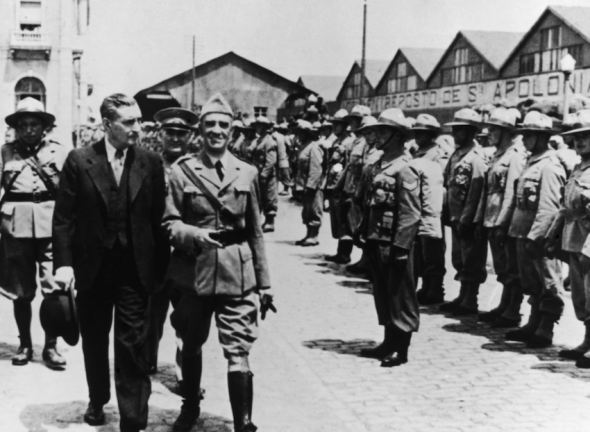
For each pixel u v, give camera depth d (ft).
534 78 100.42
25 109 19.74
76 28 109.29
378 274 20.86
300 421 15.98
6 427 15.24
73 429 15.21
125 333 14.46
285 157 50.78
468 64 116.78
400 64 140.46
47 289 19.72
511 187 24.08
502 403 17.35
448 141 40.68
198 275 14.60
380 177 20.47
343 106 165.17
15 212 19.57
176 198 14.99
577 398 17.78
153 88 114.83
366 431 15.53
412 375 19.49
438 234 27.86
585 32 92.07
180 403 16.88
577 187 20.71
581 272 21.13
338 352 21.61
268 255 40.47
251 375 14.42
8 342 21.93
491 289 31.73
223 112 15.02
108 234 14.60
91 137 96.02
